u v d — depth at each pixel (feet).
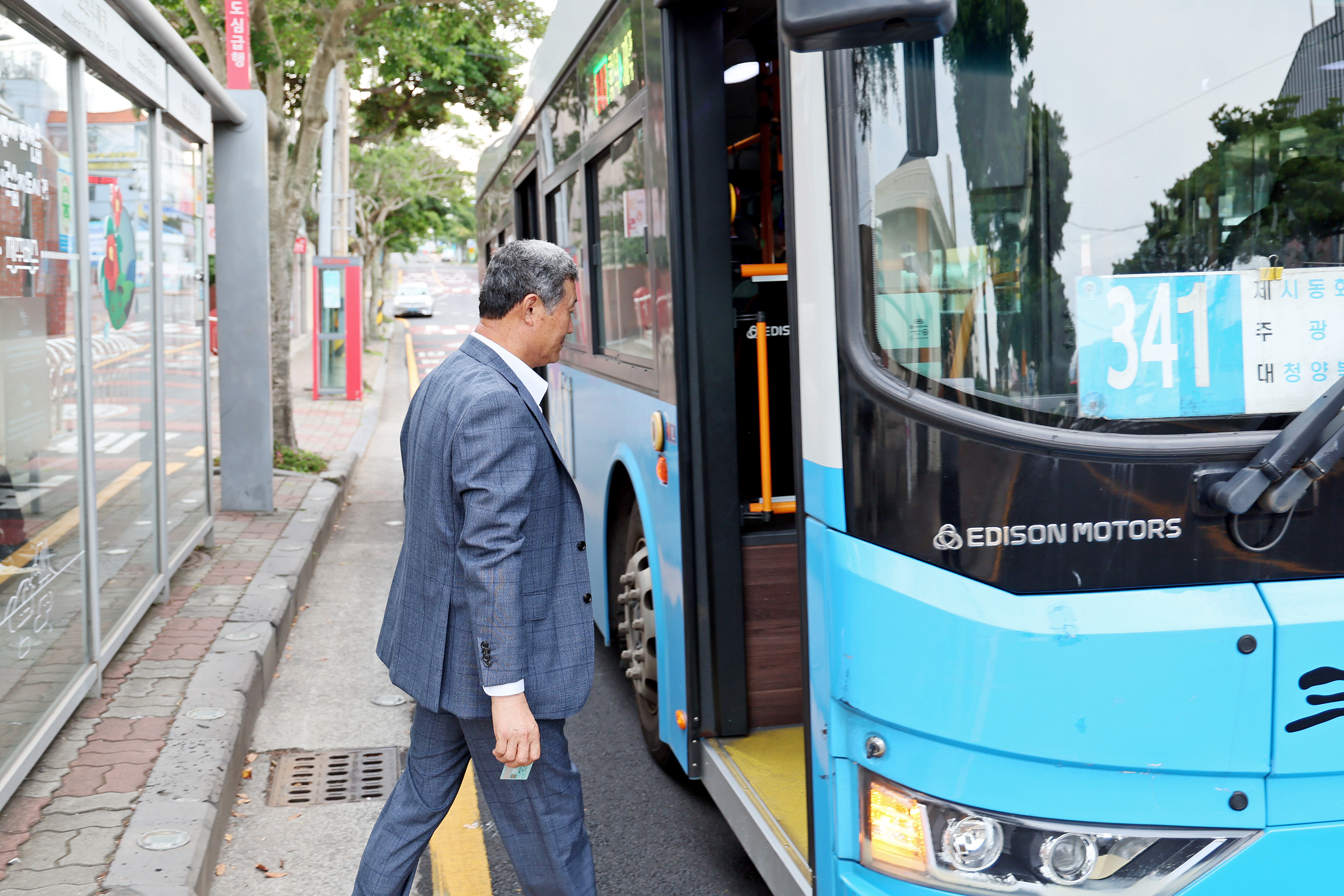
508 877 12.56
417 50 50.44
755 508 12.14
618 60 14.46
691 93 11.78
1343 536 7.51
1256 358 7.61
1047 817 7.27
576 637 9.04
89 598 15.39
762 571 11.92
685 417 11.80
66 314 14.53
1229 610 7.28
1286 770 7.27
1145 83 7.58
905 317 7.61
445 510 8.74
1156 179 7.59
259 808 13.98
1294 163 7.63
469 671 8.77
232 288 29.14
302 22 44.11
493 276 8.95
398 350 113.09
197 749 13.87
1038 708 7.19
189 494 23.71
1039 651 7.18
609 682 19.44
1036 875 7.30
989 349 7.52
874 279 7.65
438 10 47.11
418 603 9.03
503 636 8.32
